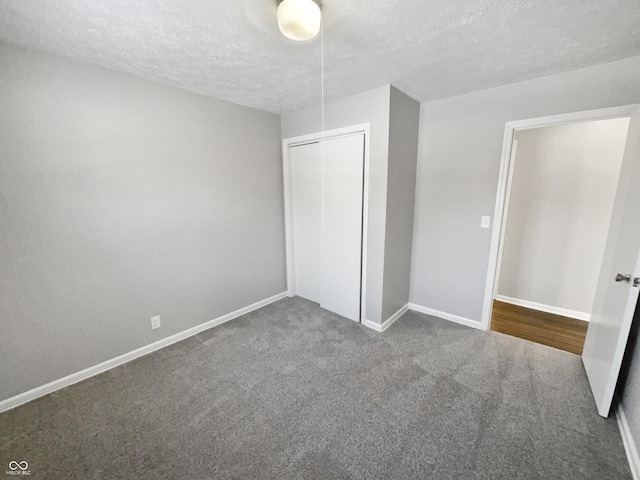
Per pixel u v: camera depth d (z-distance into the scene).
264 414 1.74
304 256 3.46
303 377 2.08
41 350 1.88
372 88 2.39
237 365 2.23
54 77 1.76
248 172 3.00
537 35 1.57
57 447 1.52
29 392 1.85
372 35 1.55
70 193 1.89
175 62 1.88
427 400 1.85
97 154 1.98
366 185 2.62
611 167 2.77
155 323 2.43
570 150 2.93
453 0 1.25
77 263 1.97
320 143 2.97
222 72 2.04
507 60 1.88
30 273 1.79
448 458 1.45
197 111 2.50
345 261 2.93
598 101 1.99
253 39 1.59
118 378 2.08
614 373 1.61
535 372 2.13
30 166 1.73
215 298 2.85
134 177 2.17
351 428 1.63
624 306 1.60
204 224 2.67
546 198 3.12
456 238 2.80
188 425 1.66
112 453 1.49
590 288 3.00
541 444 1.52
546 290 3.25
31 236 1.78
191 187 2.53
